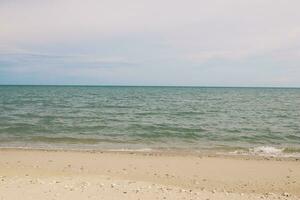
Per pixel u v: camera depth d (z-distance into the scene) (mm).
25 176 12789
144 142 21625
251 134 25062
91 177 12703
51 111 40062
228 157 17172
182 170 14336
